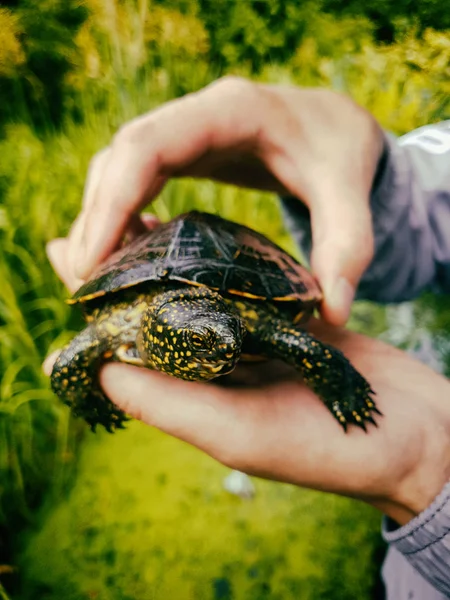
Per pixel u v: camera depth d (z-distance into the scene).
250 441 0.13
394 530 0.14
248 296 0.15
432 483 0.13
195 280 0.15
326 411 0.14
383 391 0.15
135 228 0.22
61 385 0.16
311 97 0.19
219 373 0.13
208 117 0.18
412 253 0.22
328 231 0.17
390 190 0.20
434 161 0.21
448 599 0.14
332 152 0.18
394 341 0.29
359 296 0.25
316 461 0.13
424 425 0.13
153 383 0.14
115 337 0.15
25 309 0.28
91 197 0.21
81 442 0.28
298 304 0.17
